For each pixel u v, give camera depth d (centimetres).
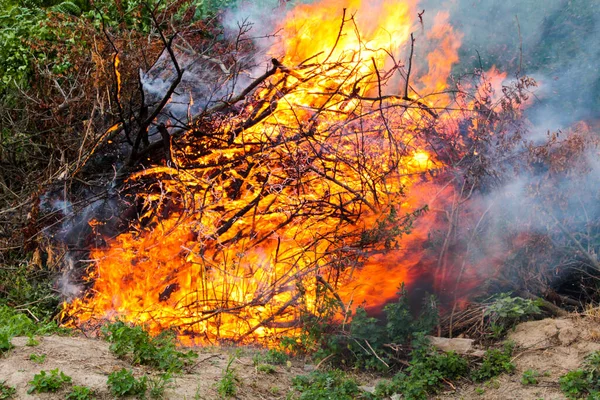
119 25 938
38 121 803
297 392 488
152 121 725
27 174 779
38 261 686
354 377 539
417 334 561
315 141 667
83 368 448
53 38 918
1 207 757
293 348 582
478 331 593
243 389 472
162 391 429
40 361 446
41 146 783
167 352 489
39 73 841
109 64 762
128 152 738
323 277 636
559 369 518
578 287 677
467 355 550
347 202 639
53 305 668
